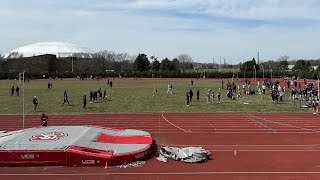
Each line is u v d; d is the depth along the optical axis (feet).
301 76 341.21
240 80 337.31
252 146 74.79
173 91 212.43
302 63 467.52
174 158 64.44
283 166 60.44
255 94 189.57
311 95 141.69
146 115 118.62
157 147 74.69
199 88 234.79
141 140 72.84
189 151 65.46
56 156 61.67
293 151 70.44
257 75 377.91
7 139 69.51
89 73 409.69
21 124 102.68
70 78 396.78
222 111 126.21
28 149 62.54
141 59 466.29
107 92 205.87
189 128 95.61
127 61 638.12
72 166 61.41
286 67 515.50
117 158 61.98
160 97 175.42
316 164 61.57
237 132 89.61
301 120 106.42
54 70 456.86
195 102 153.79
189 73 398.83
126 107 138.21
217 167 60.08
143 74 408.67
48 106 140.77
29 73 387.75
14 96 180.75
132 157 63.31
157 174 56.70
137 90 221.46
